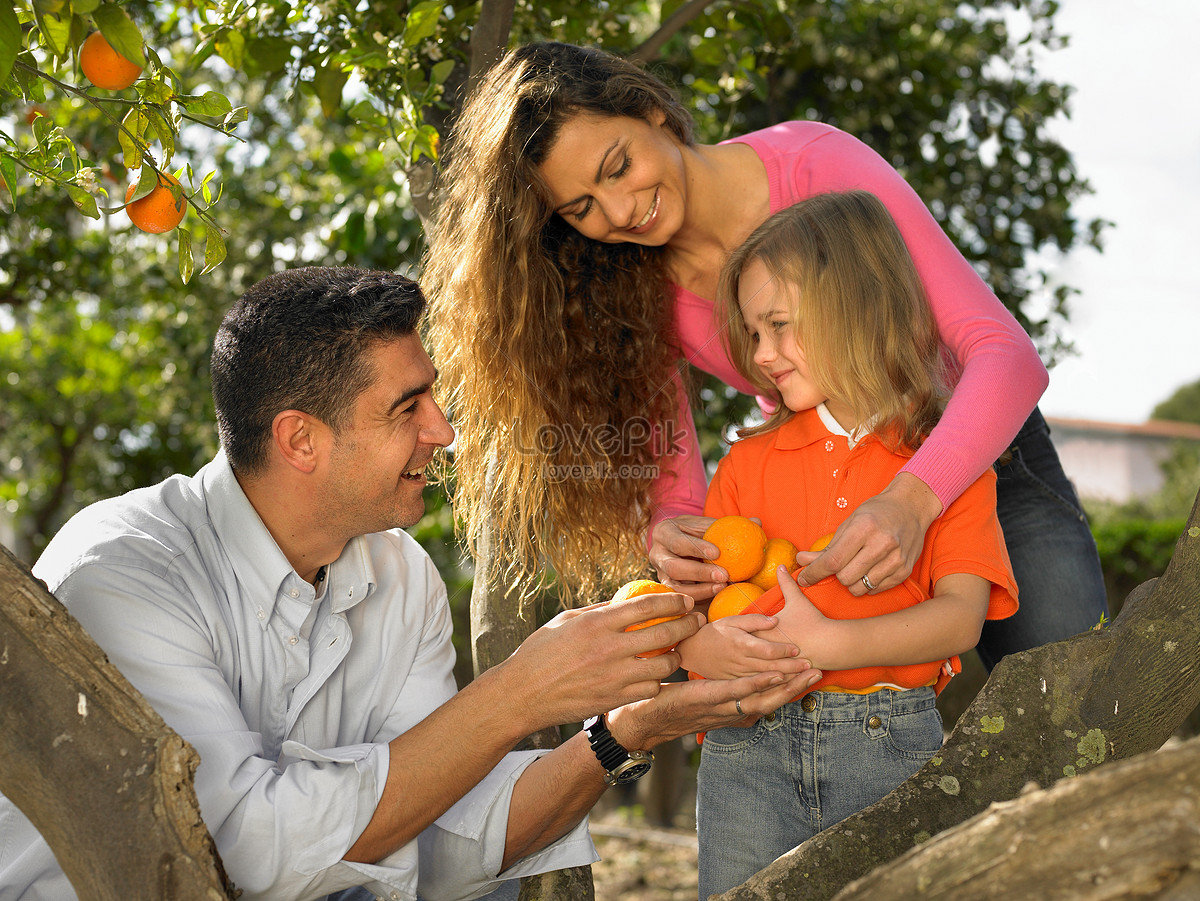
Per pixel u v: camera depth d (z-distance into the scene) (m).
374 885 1.58
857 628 1.63
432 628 2.01
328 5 2.43
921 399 1.90
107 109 1.47
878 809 1.46
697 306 2.29
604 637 1.54
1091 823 0.92
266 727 1.78
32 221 4.65
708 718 1.62
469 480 2.24
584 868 1.86
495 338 2.16
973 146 4.88
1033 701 1.45
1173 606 1.39
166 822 1.17
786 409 2.11
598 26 3.04
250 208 4.99
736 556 1.76
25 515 9.98
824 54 4.52
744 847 1.88
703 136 4.50
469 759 1.56
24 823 1.58
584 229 2.05
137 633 1.58
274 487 1.73
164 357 6.91
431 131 2.21
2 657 1.21
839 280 1.88
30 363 9.53
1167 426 30.14
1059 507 2.20
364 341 1.64
